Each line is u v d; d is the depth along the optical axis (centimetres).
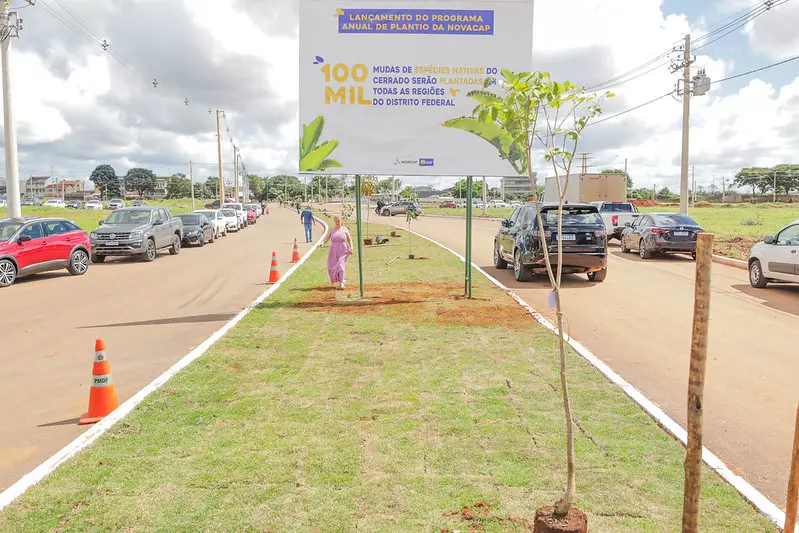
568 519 334
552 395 604
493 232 3516
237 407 575
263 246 2817
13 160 2128
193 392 621
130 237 2100
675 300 1222
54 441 533
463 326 934
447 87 1091
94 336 941
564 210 1441
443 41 1086
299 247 2698
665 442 488
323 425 527
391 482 420
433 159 1107
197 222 2891
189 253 2508
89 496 405
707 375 705
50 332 972
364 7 1084
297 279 1527
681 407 596
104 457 465
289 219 6159
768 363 755
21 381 713
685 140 2688
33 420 586
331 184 11631
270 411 564
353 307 1105
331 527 364
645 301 1209
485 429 514
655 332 928
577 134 351
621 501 393
